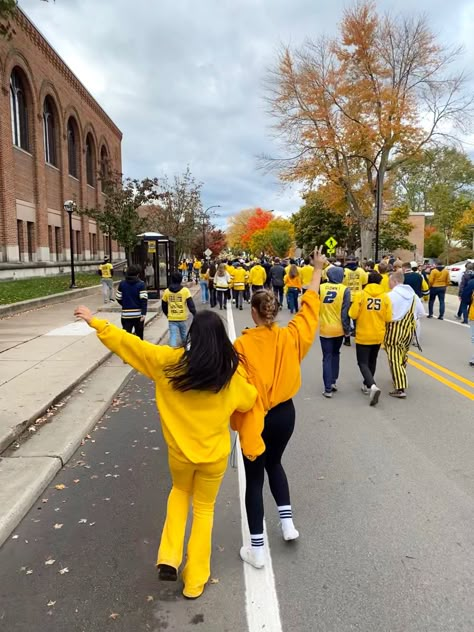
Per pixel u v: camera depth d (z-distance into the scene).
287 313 18.80
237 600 3.14
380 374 9.34
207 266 23.19
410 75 36.31
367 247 39.97
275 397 3.54
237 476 5.01
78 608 3.08
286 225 94.31
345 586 3.26
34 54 29.75
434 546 3.71
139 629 2.91
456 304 22.06
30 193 29.89
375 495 4.52
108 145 48.88
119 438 6.06
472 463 5.23
